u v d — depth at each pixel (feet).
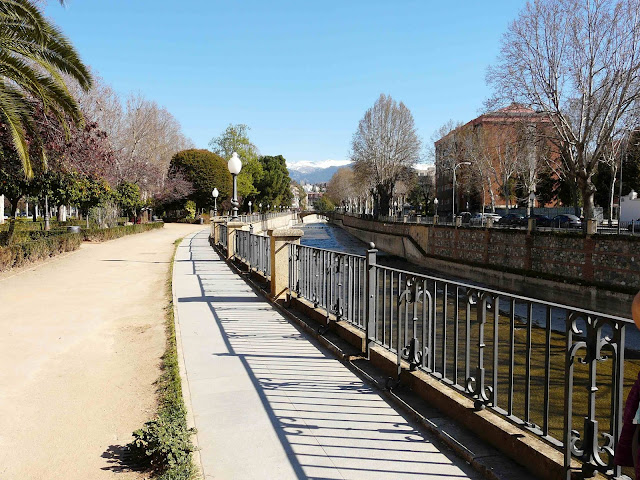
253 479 10.90
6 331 25.88
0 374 19.03
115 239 104.73
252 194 293.84
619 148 125.59
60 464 12.14
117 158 125.90
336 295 23.34
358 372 18.31
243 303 33.14
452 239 116.37
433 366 15.83
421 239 135.03
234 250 61.11
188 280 44.80
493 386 12.55
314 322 25.71
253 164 267.39
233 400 15.70
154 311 31.60
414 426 13.66
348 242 214.07
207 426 13.78
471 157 194.90
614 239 67.05
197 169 217.36
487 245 99.91
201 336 24.12
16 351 22.24
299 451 12.21
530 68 97.86
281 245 32.53
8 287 40.42
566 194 190.39
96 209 123.13
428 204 313.73
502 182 201.46
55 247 63.16
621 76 90.79
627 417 6.81
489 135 185.37
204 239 111.55
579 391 29.48
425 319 15.90
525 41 97.76
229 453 12.16
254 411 14.78
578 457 9.70
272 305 32.32
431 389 14.75
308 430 13.43
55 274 48.91
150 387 17.57
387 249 169.07
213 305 32.42
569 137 101.65
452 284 14.51
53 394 16.99
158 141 179.22
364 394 16.20
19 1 39.01
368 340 19.35
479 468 11.07
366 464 11.50
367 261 19.36
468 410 13.00
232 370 18.78
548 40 96.78
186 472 11.00
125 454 12.64
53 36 42.63
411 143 229.86
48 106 45.21
